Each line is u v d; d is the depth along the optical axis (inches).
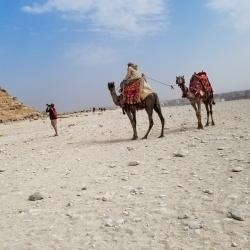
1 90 3110.2
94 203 311.9
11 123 2308.1
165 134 726.5
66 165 500.4
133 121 698.8
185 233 231.3
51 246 235.6
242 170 352.2
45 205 325.1
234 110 1194.6
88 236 245.1
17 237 257.4
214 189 308.3
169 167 411.5
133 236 236.7
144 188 338.6
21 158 630.5
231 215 246.1
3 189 406.6
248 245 207.2
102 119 1477.6
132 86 680.4
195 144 534.9
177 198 298.0
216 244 212.7
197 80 724.0
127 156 515.2
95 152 585.0
